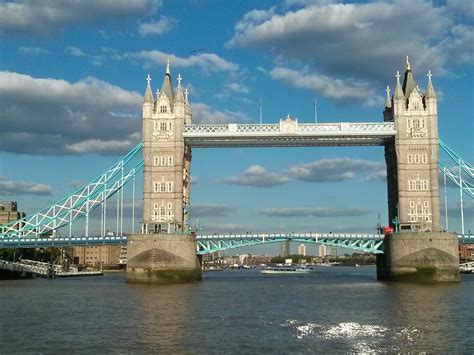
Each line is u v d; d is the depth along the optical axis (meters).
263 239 138.88
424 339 51.44
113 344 50.59
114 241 138.38
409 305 76.31
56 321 64.00
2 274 170.75
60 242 139.50
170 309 74.19
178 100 135.38
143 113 135.62
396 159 133.88
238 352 47.12
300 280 157.88
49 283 139.62
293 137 134.62
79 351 47.97
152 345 50.06
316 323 61.22
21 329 58.66
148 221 132.62
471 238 133.50
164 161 134.38
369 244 137.62
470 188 135.12
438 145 133.50
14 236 141.50
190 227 142.88
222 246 138.75
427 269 122.69
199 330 57.25
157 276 124.56
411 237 124.81
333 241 138.25
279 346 49.25
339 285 123.50
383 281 135.50
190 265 128.25
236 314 68.94
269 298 89.75
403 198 131.88
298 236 138.38
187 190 142.75
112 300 86.50
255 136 134.00
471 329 56.06
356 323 60.66
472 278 154.75
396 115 133.88
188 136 135.00
